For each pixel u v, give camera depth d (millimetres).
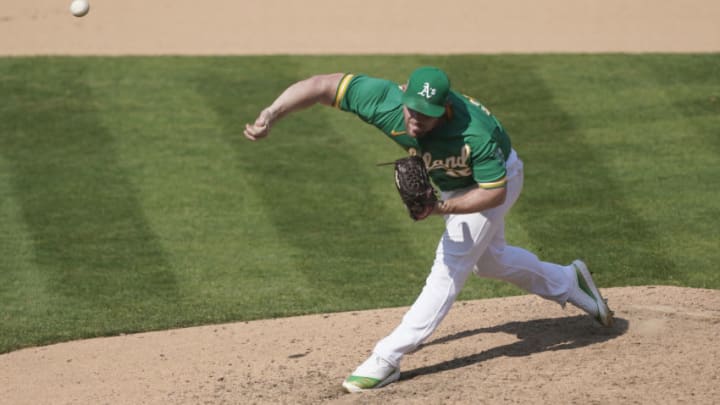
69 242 35625
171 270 33406
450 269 19812
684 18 65375
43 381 23656
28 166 42094
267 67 54469
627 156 42938
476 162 18125
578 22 64750
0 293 31500
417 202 17922
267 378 21469
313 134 45844
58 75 52156
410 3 70125
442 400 18688
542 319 24250
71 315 29672
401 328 19938
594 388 18688
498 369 20391
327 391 20094
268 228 36969
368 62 55781
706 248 34062
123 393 21641
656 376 19141
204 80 52125
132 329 28312
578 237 35344
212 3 69312
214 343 25844
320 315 27812
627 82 51844
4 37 59500
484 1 70688
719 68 53750
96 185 40438
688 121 46562
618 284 31141
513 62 55344
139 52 56562
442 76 17469
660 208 37719
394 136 18781
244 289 31719
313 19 65562
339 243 35656
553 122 46938
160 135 45312
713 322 23109
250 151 43875
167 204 38906
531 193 39531
